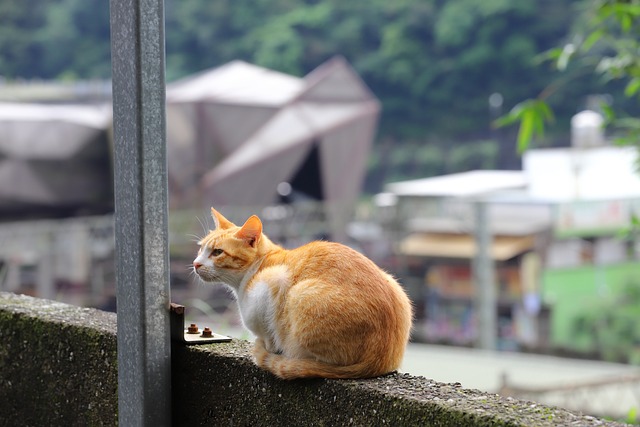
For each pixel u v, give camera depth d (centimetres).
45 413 319
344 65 2686
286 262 257
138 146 259
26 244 2039
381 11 4809
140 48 256
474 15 4531
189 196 2373
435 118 4641
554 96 4219
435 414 211
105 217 2364
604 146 2280
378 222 2600
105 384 294
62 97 2947
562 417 202
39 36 4769
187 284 2078
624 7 431
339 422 232
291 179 2862
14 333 329
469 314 2286
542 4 4462
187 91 2523
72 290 2169
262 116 2506
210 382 269
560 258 2178
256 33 4778
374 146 4694
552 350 1992
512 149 4369
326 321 235
